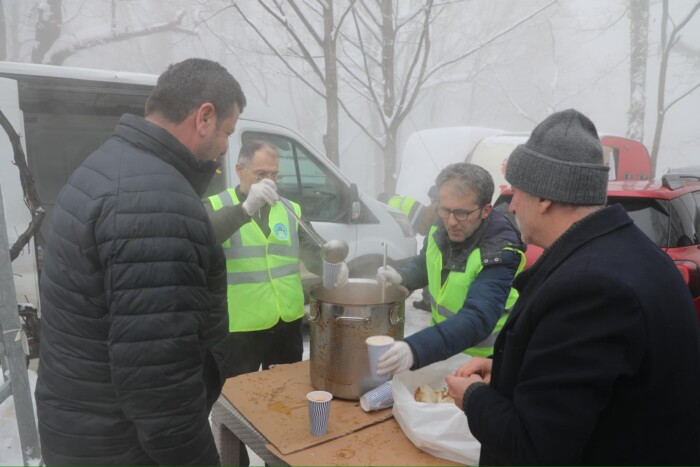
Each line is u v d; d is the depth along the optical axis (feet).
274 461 4.77
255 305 7.68
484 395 3.62
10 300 7.07
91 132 13.41
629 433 3.10
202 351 4.06
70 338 3.77
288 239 8.10
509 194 12.48
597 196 3.40
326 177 14.38
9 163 9.71
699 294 9.72
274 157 7.79
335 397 5.56
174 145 3.95
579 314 3.01
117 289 3.50
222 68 4.27
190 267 3.75
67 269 3.71
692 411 3.28
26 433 7.29
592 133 3.57
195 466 3.81
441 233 6.55
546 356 3.09
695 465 3.29
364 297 6.65
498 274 5.77
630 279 3.01
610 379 2.88
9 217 9.73
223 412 5.72
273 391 5.80
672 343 3.09
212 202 7.79
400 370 4.76
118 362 3.51
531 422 3.05
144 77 11.37
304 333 15.65
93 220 3.58
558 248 3.42
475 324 5.31
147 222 3.57
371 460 4.44
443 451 4.42
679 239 10.18
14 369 7.16
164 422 3.62
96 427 3.86
